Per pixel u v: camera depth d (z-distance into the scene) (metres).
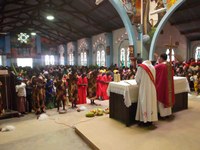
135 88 4.05
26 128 4.68
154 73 4.00
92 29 15.13
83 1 11.36
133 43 7.99
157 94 4.16
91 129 3.98
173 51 12.89
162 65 4.16
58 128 4.55
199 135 3.48
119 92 4.20
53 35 21.50
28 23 18.44
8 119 5.58
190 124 4.02
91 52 17.11
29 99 6.41
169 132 3.65
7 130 4.54
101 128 4.01
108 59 14.13
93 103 7.04
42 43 23.80
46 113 6.05
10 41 21.19
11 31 20.19
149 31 8.05
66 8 13.16
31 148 3.56
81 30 16.36
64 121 5.05
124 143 3.28
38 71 10.97
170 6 7.33
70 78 6.77
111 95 4.60
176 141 3.28
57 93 6.29
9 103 6.21
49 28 19.16
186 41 12.12
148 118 3.83
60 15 14.75
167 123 4.11
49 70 12.70
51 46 24.61
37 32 21.73
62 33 19.23
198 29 10.91
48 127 4.67
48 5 13.33
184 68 9.26
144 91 3.84
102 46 15.37
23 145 3.70
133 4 7.95
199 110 5.02
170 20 11.15
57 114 5.86
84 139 3.73
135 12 8.01
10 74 6.28
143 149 3.05
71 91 6.64
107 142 3.34
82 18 13.98
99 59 15.90
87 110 6.14
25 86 6.24
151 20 7.98
